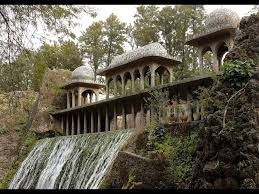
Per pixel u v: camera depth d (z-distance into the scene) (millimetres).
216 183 12969
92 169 22203
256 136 12914
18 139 33625
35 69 13539
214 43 23562
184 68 40125
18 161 31734
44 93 35188
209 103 14516
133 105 26094
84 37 47375
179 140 17062
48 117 34469
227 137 13078
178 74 37781
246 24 15406
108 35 47750
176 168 15641
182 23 41875
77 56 43906
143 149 18469
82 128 33125
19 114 34688
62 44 13297
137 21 45312
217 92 14398
